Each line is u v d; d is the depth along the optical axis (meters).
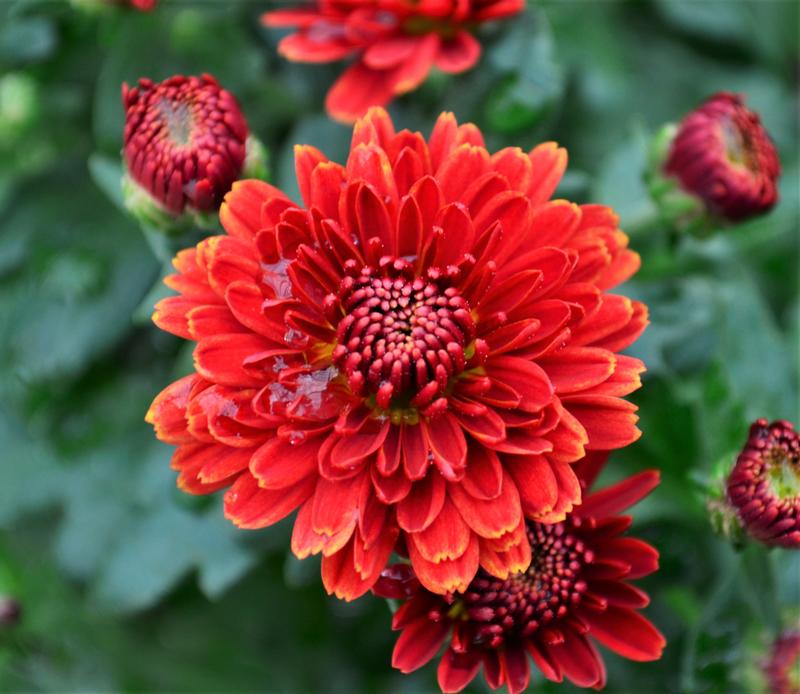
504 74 0.34
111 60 0.34
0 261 0.37
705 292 0.35
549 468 0.27
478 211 0.28
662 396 0.33
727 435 0.33
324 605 0.38
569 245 0.29
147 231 0.31
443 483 0.27
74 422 0.37
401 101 0.35
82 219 0.37
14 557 0.37
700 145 0.32
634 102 0.39
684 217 0.33
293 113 0.37
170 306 0.28
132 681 0.38
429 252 0.28
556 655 0.28
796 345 0.37
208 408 0.27
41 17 0.35
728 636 0.32
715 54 0.40
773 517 0.29
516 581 0.28
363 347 0.28
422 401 0.28
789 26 0.41
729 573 0.33
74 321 0.36
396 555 0.29
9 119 0.36
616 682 0.34
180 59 0.35
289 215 0.28
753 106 0.40
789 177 0.38
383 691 0.38
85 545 0.36
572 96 0.38
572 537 0.28
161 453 0.35
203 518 0.35
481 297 0.28
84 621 0.37
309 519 0.27
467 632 0.28
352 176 0.28
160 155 0.30
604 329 0.28
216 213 0.30
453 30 0.32
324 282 0.28
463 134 0.29
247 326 0.28
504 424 0.27
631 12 0.40
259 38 0.36
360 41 0.32
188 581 0.37
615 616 0.29
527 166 0.29
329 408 0.28
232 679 0.38
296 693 0.38
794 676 0.31
